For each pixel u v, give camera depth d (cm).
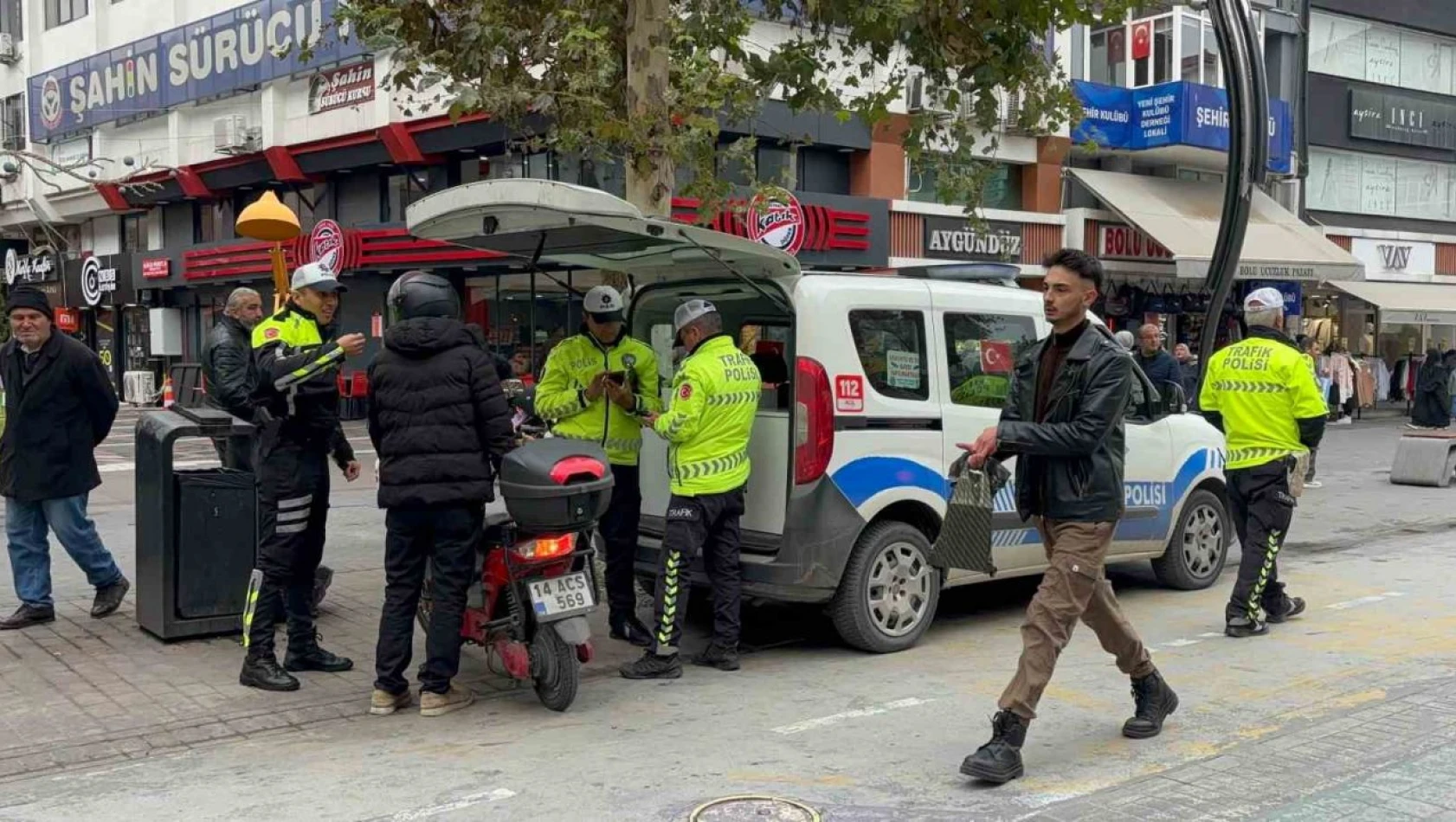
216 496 681
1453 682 594
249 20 2378
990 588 852
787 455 639
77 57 2986
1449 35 2994
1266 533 693
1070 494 460
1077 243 2247
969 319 704
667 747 505
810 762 483
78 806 442
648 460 724
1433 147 2983
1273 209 2506
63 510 700
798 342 632
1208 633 711
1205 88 2256
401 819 425
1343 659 644
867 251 1998
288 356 566
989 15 853
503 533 567
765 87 873
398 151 2127
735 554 633
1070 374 457
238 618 689
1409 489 1458
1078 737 513
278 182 2488
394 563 555
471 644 620
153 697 577
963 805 432
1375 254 2853
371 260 2203
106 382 709
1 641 674
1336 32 2775
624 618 698
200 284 2744
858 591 648
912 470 662
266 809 436
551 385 682
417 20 862
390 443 542
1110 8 891
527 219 590
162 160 2705
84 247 3269
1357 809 418
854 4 804
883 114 909
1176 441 817
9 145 3219
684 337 614
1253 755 482
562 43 757
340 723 545
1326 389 2542
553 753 498
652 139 790
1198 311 2516
